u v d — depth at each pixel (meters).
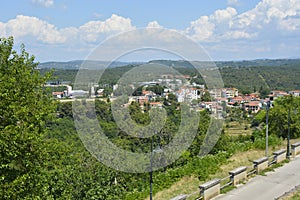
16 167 6.96
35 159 7.61
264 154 13.45
